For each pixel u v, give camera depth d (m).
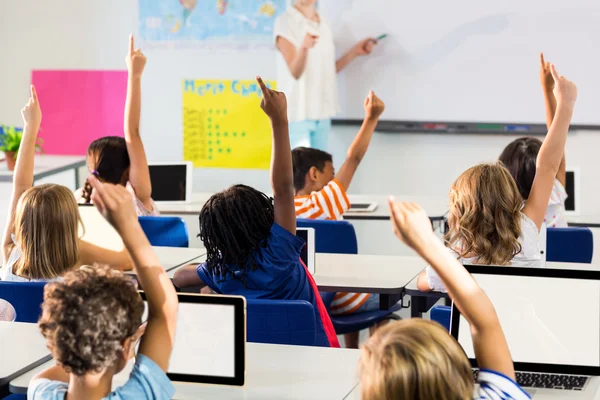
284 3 6.14
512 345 1.96
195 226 5.46
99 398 1.45
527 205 2.57
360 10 5.98
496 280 1.98
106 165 3.62
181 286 2.69
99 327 1.37
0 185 5.18
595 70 5.71
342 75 6.09
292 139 5.93
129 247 1.40
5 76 6.67
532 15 5.75
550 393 1.91
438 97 5.99
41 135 6.68
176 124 6.51
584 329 1.93
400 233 1.37
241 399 1.87
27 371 2.04
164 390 1.46
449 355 1.17
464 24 5.86
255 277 2.46
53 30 6.55
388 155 6.18
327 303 3.44
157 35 6.41
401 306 3.47
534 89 5.84
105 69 6.53
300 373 2.02
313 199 3.61
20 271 2.63
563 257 3.35
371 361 1.17
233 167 6.48
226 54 6.31
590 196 5.89
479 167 2.40
